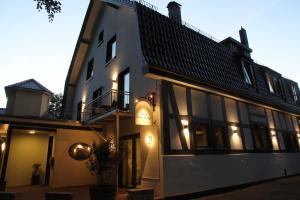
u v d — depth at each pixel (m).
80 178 11.86
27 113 16.64
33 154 13.46
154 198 7.38
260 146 12.51
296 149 15.62
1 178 10.31
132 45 10.95
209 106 10.15
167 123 8.27
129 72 10.88
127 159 10.31
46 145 14.00
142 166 8.79
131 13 11.51
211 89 9.99
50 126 11.68
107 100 12.56
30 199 8.45
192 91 9.66
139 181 9.05
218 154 9.66
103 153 7.61
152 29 9.37
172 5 12.82
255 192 9.16
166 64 8.40
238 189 9.96
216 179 9.17
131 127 10.07
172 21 10.76
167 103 8.51
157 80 8.78
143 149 8.92
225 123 10.66
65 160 11.69
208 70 10.46
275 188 9.88
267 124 13.65
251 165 11.19
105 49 14.03
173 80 8.69
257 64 15.45
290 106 16.34
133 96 10.18
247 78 13.57
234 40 14.71
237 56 13.62
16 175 12.68
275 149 13.50
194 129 9.09
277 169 12.98
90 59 16.50
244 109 12.27
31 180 12.85
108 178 9.09
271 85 15.88
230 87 10.79
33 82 18.09
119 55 12.08
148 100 8.65
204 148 9.29
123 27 12.15
